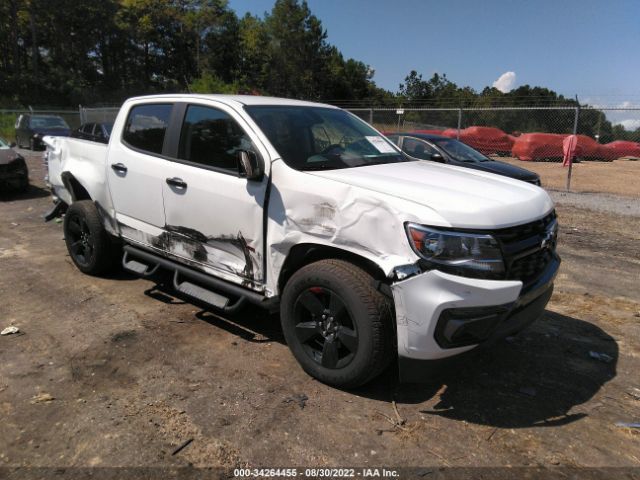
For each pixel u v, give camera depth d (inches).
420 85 2513.5
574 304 197.0
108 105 2133.4
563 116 998.4
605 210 414.6
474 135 979.9
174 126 164.6
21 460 103.3
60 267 225.8
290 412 120.8
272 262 137.7
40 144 816.3
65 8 2386.8
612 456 108.7
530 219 124.5
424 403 126.6
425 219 110.9
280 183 133.3
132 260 188.9
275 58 2834.6
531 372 143.8
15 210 356.2
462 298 109.0
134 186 175.8
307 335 133.1
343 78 2886.3
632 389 135.8
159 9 2824.8
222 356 147.5
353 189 120.6
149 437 110.8
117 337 158.2
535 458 107.5
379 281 119.0
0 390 128.0
